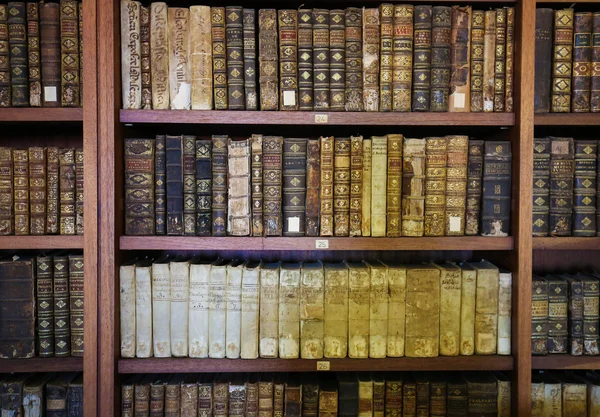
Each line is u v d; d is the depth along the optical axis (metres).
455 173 1.31
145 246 1.28
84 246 1.26
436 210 1.32
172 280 1.31
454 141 1.31
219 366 1.31
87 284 1.26
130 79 1.28
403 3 1.36
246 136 1.65
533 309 1.33
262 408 1.32
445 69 1.30
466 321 1.33
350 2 1.37
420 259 1.68
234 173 1.30
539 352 1.33
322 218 1.31
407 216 1.31
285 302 1.31
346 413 1.34
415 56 1.30
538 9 1.29
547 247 1.30
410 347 1.32
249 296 1.31
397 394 1.34
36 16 1.27
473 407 1.34
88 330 1.26
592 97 1.30
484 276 1.32
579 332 1.34
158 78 1.28
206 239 1.29
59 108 1.27
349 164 1.31
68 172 1.29
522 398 1.30
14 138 1.60
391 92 1.30
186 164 1.30
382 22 1.29
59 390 1.31
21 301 1.29
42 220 1.29
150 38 1.28
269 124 1.36
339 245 1.29
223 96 1.29
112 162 1.25
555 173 1.32
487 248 1.31
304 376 1.42
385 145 1.31
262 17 1.29
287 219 1.31
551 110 1.31
